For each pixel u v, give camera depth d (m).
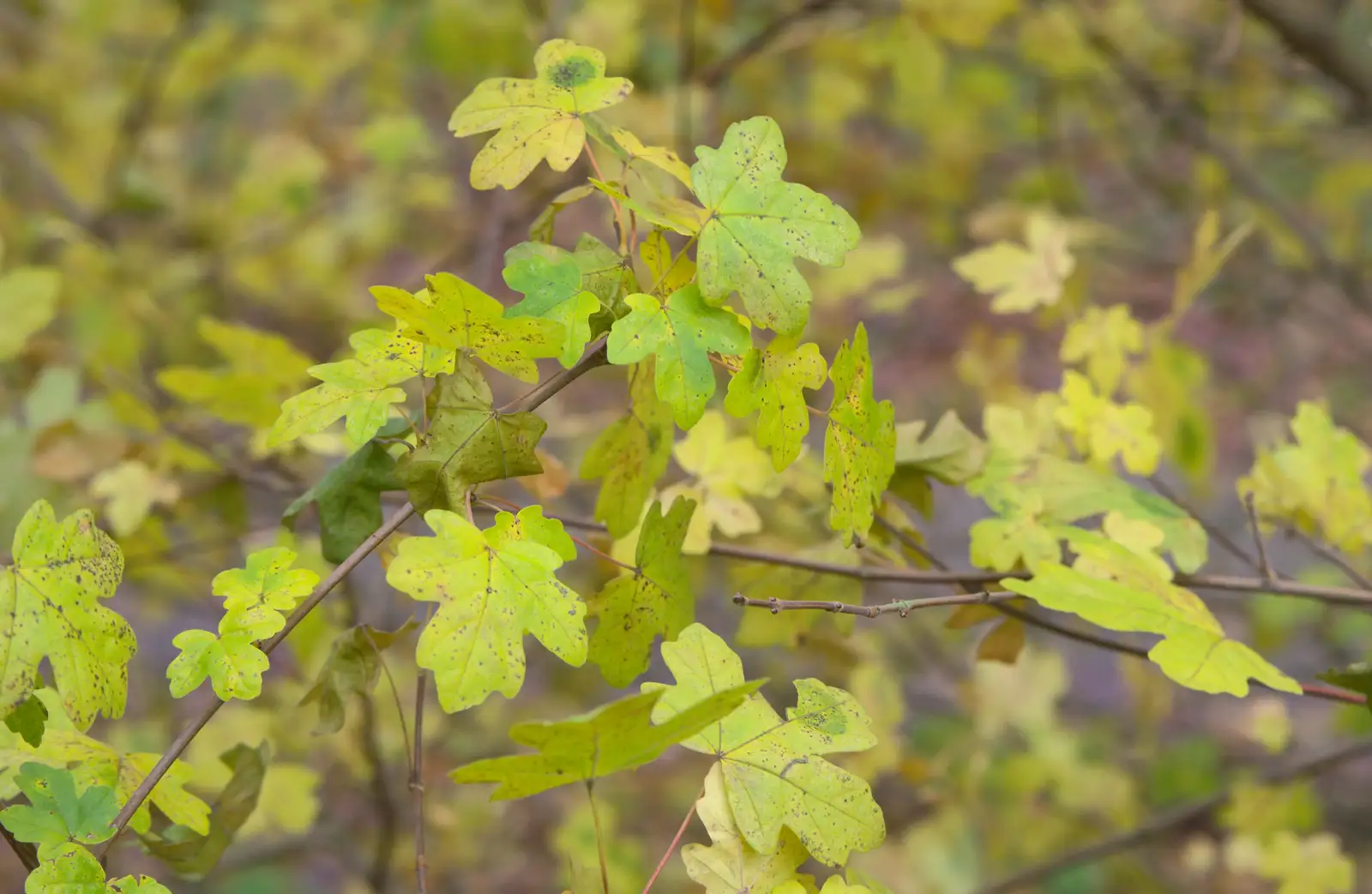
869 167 2.32
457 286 0.95
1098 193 2.89
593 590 1.22
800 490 1.18
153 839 1.03
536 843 2.21
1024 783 1.75
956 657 2.16
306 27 2.31
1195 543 1.11
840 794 0.98
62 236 1.72
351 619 1.28
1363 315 2.54
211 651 0.95
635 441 1.04
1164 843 2.05
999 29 2.33
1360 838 2.52
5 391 1.62
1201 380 1.24
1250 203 2.45
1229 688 1.01
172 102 2.51
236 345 1.20
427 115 2.70
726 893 0.97
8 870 1.85
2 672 0.94
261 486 1.27
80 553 0.95
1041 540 1.10
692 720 0.93
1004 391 1.33
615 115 1.87
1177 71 2.54
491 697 1.93
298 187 2.26
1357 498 1.16
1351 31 1.98
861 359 1.00
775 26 1.88
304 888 2.47
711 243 0.97
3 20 2.50
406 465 0.97
